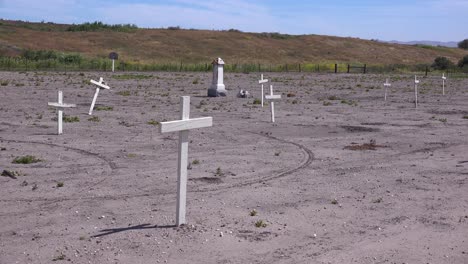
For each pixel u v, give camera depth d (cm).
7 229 911
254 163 1458
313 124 2258
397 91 4219
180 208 905
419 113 2738
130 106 2827
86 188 1177
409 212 1023
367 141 1852
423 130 2128
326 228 929
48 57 7194
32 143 1714
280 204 1062
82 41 9638
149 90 3844
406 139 1897
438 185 1227
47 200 1084
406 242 870
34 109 2595
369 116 2572
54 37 9681
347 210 1030
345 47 11550
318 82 5147
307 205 1058
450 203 1084
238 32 11912
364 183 1241
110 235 875
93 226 922
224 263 777
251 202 1073
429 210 1038
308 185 1220
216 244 841
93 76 5066
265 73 6650
